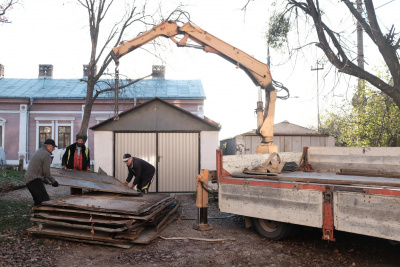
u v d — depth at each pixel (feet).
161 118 38.73
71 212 18.67
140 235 18.83
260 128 24.98
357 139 50.39
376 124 46.93
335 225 15.10
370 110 47.42
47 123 66.85
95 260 15.55
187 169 38.83
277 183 17.38
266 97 25.38
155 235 18.93
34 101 66.39
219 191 20.12
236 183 19.21
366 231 14.10
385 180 17.75
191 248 17.39
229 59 25.81
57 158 57.52
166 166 38.70
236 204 19.21
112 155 38.09
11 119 66.44
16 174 50.21
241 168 21.59
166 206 21.80
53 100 66.39
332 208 15.30
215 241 18.56
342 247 17.53
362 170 21.57
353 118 49.14
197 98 65.41
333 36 30.91
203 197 21.17
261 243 18.25
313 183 16.56
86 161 26.99
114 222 16.80
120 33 46.91
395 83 29.32
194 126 38.78
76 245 17.53
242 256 16.17
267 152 24.53
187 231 20.63
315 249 17.24
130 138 38.65
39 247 16.75
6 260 14.74
